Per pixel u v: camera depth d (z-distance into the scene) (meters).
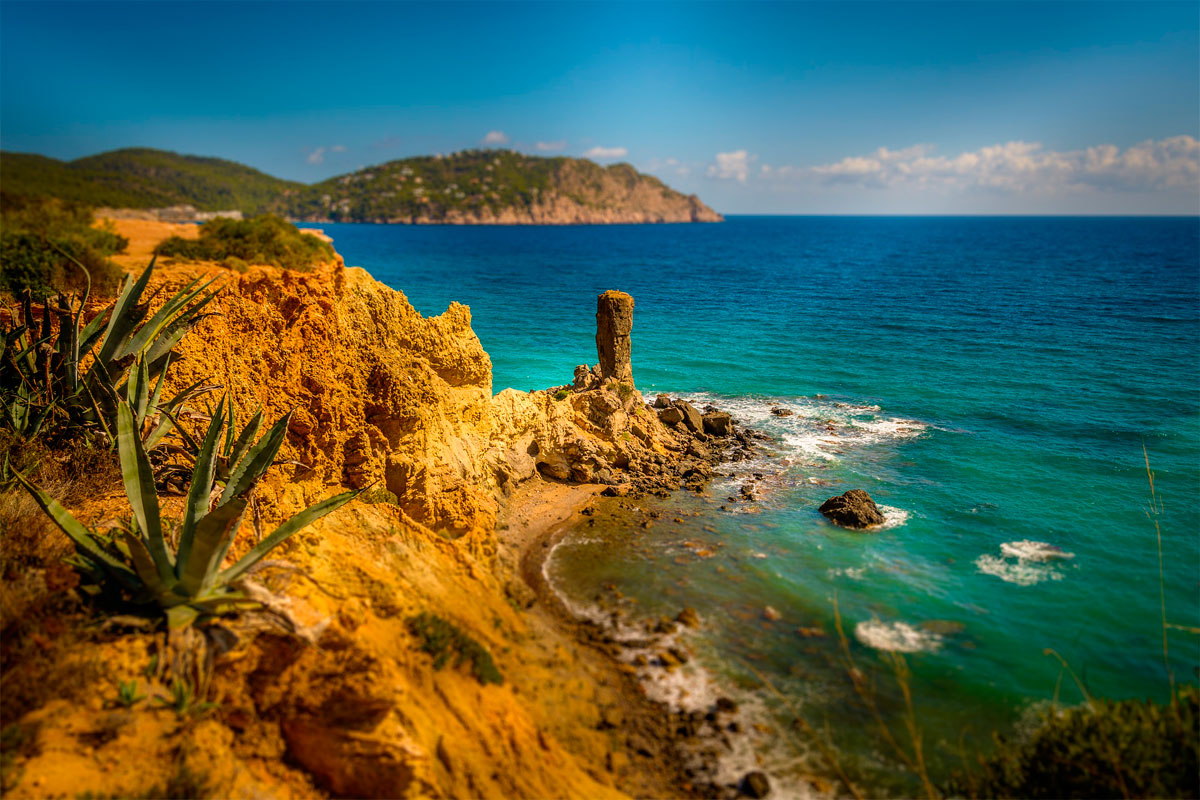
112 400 12.91
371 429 16.78
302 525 10.06
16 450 12.12
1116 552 19.59
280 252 48.84
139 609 9.27
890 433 30.84
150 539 8.90
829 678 13.99
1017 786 10.54
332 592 10.88
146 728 8.00
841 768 11.61
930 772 11.55
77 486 12.02
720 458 27.42
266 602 9.23
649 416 28.28
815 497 23.55
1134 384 38.84
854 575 18.17
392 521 14.83
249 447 11.07
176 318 14.12
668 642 14.94
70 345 13.16
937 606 16.75
